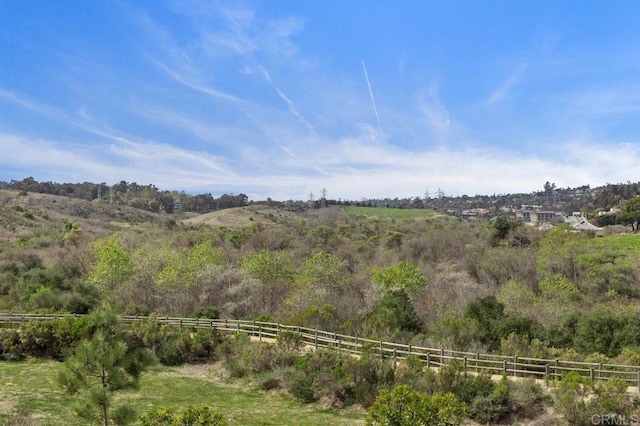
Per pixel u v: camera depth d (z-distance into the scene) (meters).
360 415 19.33
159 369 25.70
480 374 19.12
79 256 53.34
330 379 20.98
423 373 20.25
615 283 45.97
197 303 42.06
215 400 20.84
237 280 44.44
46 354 26.44
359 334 27.77
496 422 17.72
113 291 43.44
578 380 17.27
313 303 38.34
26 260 53.38
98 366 11.74
